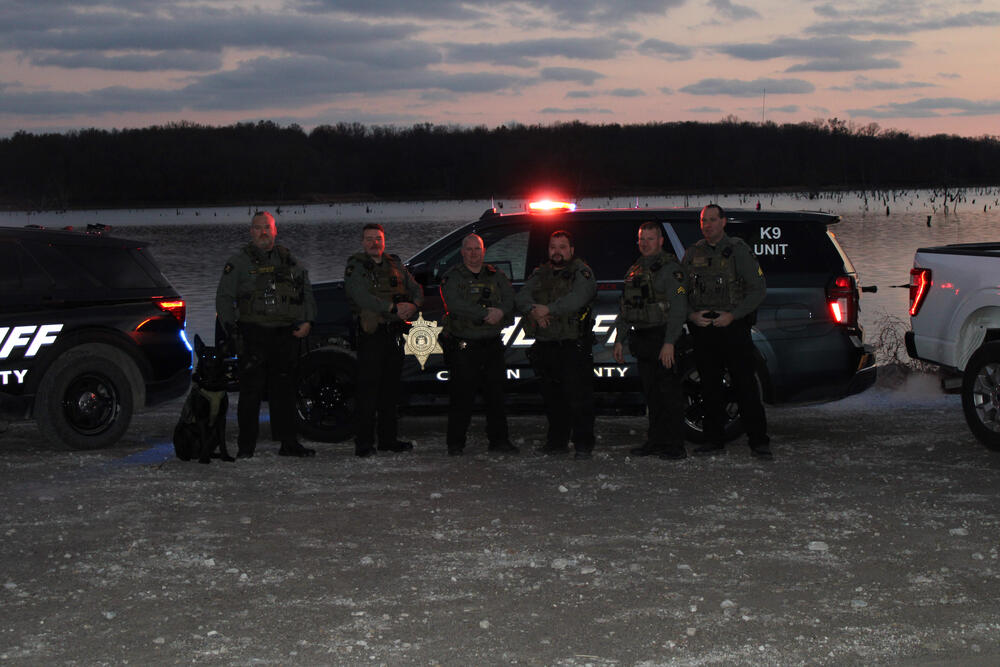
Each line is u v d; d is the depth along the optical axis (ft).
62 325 25.93
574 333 24.17
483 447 26.48
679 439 24.34
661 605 14.16
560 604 14.24
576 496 20.47
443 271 27.22
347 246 244.83
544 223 26.99
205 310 93.09
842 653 12.50
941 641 12.82
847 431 28.40
